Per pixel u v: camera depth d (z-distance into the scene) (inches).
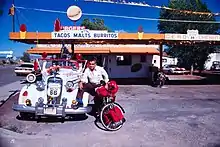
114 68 901.8
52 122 293.6
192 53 1352.1
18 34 545.3
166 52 1477.6
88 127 273.9
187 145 218.7
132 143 222.8
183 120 308.0
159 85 691.4
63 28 524.1
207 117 324.2
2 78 984.9
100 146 214.7
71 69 357.7
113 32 553.3
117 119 262.4
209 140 232.7
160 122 297.4
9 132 248.2
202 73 1322.6
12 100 446.9
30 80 296.4
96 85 298.5
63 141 226.7
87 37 529.3
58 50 852.6
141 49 899.4
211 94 547.8
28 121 296.8
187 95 530.6
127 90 614.2
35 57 386.0
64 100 280.7
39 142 222.2
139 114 340.5
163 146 215.8
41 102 278.4
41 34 542.9
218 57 1743.4
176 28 1368.1
